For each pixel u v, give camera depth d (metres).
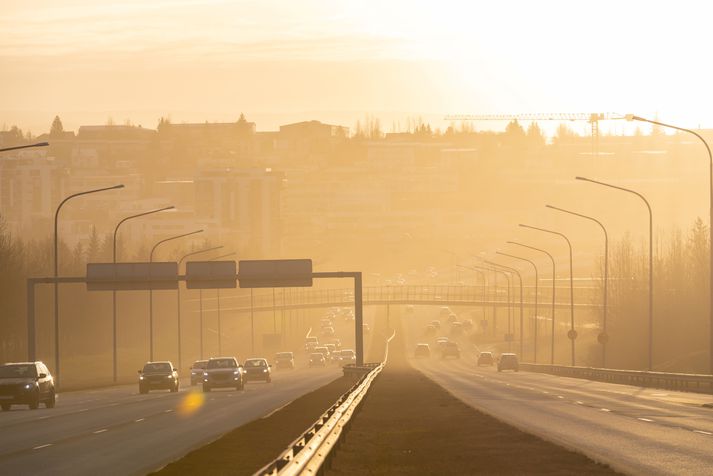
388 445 84.94
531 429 101.50
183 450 88.62
